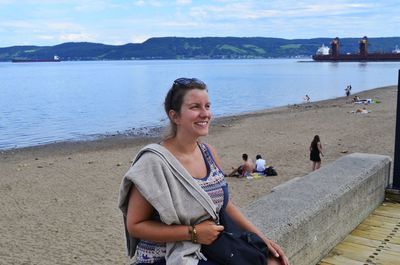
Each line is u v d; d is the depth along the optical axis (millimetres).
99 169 18594
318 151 16609
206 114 2340
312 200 4000
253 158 19781
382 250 4395
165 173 2201
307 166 17922
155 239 2197
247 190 14445
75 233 10828
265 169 16625
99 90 79875
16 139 30656
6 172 18547
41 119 42094
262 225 3359
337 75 114000
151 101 57781
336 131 26469
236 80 103375
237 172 16438
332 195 4242
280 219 3494
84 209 12891
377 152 19891
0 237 10664
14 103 58062
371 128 27000
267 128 29250
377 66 167375
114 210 12680
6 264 9031
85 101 59719
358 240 4625
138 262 2334
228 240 2252
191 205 2232
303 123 30922
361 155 6059
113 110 48344
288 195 4156
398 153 5898
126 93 72312
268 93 68500
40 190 15320
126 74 148875
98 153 22953
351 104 43844
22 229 11258
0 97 67375
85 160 20891
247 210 3721
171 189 2195
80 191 15008
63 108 51500
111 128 35188
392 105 40656
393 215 5375
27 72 180875
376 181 5527
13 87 90938
